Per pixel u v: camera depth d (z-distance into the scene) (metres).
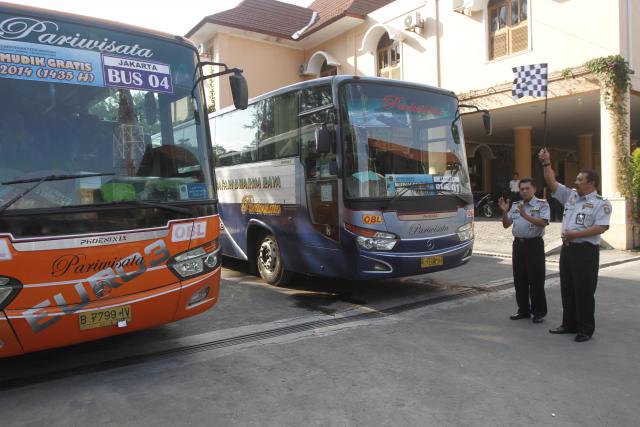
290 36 19.56
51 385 4.25
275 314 6.37
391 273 6.51
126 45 4.57
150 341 5.35
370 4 18.48
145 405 3.81
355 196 6.41
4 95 3.93
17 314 3.68
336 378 4.25
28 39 4.08
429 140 7.17
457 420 3.49
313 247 7.04
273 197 7.81
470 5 13.41
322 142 6.29
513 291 7.55
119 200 4.23
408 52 15.80
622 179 11.33
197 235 4.63
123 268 4.14
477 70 13.91
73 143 4.16
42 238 3.79
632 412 3.59
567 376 4.24
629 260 10.22
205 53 19.50
